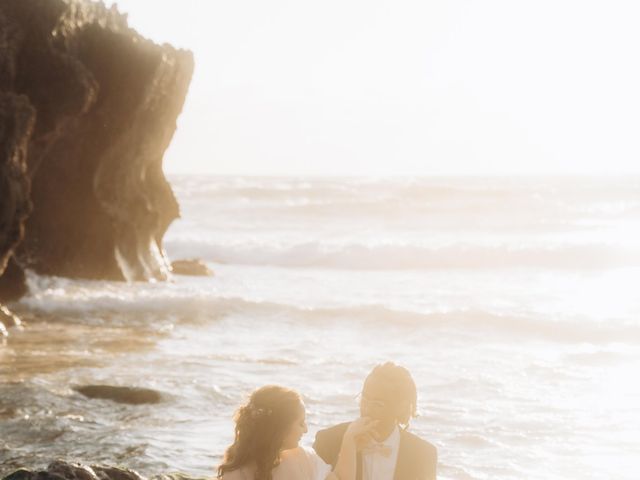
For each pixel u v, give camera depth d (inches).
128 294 855.7
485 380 552.7
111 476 293.9
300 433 188.7
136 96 931.3
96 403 482.0
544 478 376.2
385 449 197.2
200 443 416.5
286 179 4798.2
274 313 799.1
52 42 850.1
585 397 514.3
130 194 978.1
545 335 721.6
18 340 661.9
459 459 402.0
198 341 677.3
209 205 2486.5
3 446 402.6
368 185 3361.2
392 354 637.3
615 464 394.0
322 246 1379.2
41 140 853.8
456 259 1322.6
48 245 909.8
